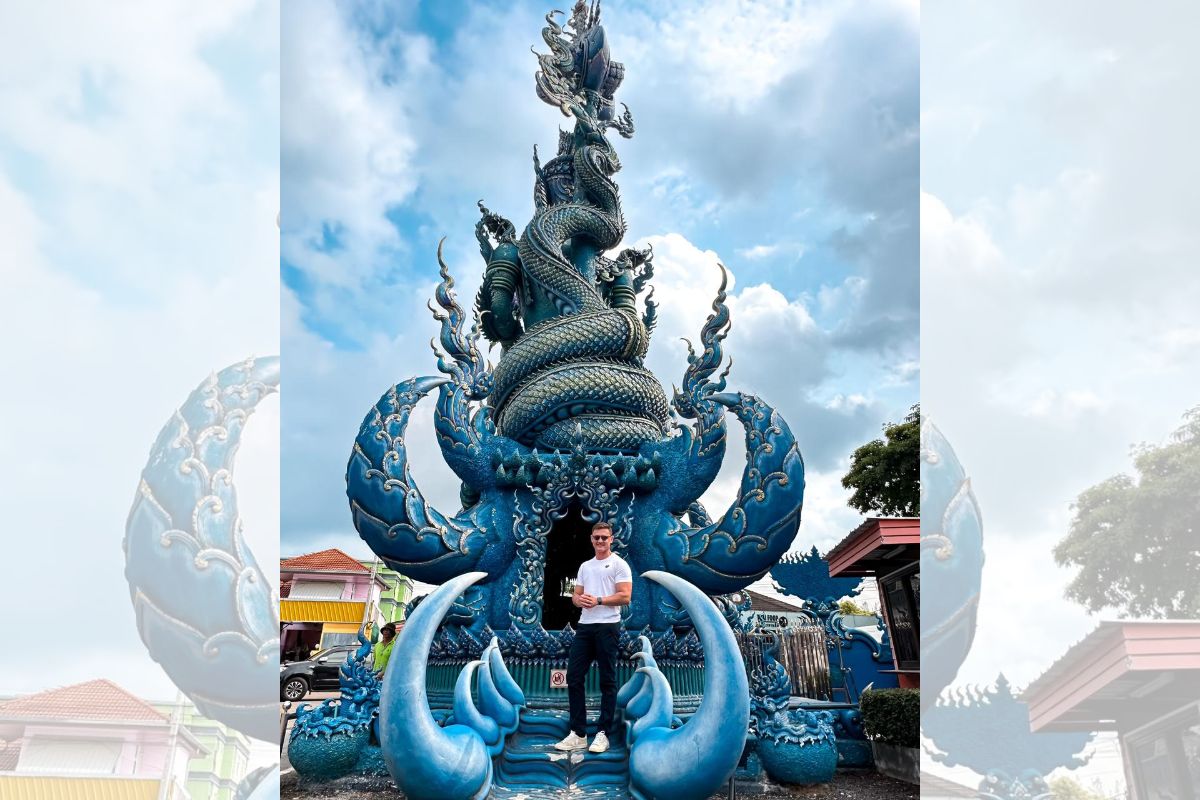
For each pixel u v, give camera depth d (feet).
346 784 20.97
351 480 26.04
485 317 36.27
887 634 39.27
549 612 34.94
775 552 25.38
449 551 26.05
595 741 18.48
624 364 31.78
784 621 46.52
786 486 25.43
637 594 26.61
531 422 29.96
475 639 25.30
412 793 15.35
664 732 16.93
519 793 17.17
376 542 25.95
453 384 28.71
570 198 36.29
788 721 22.00
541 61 35.47
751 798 20.52
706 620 16.44
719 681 15.79
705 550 25.94
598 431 29.43
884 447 56.08
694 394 28.53
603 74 37.24
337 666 54.70
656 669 19.36
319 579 94.02
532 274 33.86
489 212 37.50
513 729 20.15
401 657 15.83
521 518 27.04
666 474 28.22
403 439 26.68
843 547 37.68
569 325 31.60
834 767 21.40
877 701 23.44
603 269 36.19
